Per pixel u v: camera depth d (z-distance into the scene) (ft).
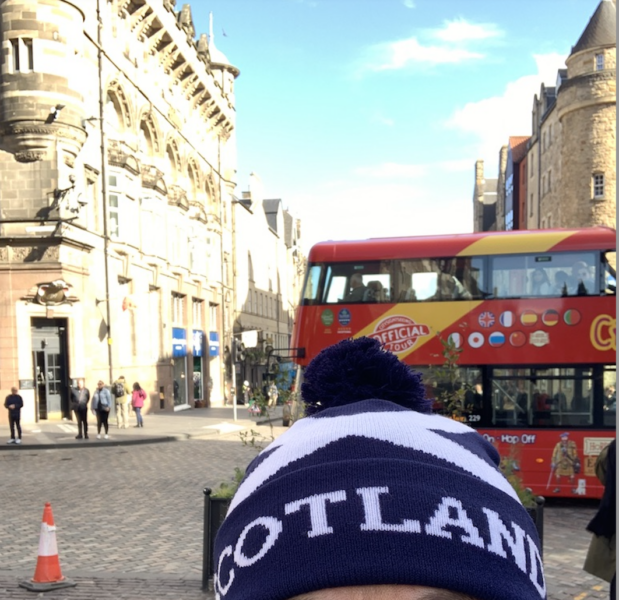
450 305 35.50
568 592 18.98
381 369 3.79
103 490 36.78
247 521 2.85
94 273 80.64
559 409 33.91
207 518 19.01
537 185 155.33
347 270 37.04
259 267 185.57
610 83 110.83
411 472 2.81
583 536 26.96
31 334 73.82
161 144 106.32
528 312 34.63
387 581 2.43
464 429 3.59
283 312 224.33
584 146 113.70
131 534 26.45
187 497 34.53
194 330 124.26
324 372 3.83
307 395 3.90
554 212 134.92
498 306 34.99
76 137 74.33
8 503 33.24
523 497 18.22
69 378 75.10
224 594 2.76
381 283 36.50
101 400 61.93
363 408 3.43
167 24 103.60
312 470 2.86
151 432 67.82
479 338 34.99
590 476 33.32
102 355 81.61
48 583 19.08
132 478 41.01
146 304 96.89
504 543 2.68
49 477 41.65
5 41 71.82
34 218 71.67
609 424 33.30
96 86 81.82
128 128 92.38
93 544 24.86
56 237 71.20
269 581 2.54
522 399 34.27
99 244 82.12
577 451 33.45
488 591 2.47
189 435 66.90
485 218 247.29
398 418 3.27
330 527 2.58
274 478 3.00
